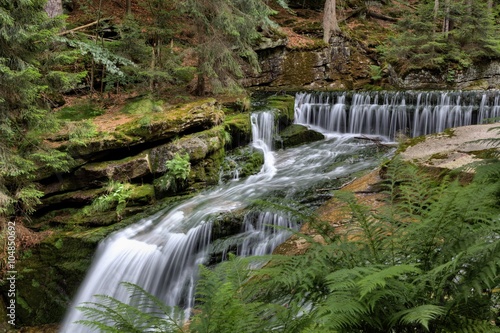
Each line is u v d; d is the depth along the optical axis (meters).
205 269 2.00
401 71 16.20
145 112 9.80
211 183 9.32
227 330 1.42
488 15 15.71
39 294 7.30
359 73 17.66
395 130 12.59
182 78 12.20
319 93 13.92
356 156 10.41
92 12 14.25
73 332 6.78
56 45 9.18
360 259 1.99
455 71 15.72
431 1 17.28
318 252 2.00
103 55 9.98
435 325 1.60
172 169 8.64
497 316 1.64
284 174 9.63
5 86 6.87
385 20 22.27
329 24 18.06
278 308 1.62
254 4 11.60
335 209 5.05
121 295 6.76
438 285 1.67
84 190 8.34
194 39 11.71
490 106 11.46
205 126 9.71
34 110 7.35
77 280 7.20
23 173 7.48
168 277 6.84
